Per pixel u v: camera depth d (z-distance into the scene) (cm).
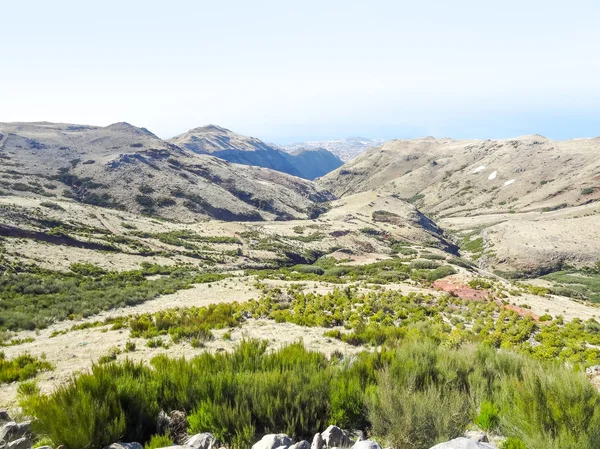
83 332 1848
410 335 1337
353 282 4425
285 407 504
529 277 10712
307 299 2933
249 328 1673
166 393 561
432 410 466
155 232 9919
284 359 707
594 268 10300
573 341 1811
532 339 1967
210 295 3606
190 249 8750
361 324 1633
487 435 493
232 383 569
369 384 612
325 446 425
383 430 482
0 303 2816
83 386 500
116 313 2859
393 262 7325
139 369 652
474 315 2525
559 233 12619
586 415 434
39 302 2959
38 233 6644
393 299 2892
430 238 14800
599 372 1099
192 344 1305
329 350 1202
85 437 419
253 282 4366
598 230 12219
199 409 490
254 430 471
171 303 3278
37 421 458
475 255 13575
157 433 487
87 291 3703
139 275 5275
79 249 6325
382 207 19612
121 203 14650
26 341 1708
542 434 432
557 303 3341
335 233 13538
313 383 573
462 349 880
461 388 648
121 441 455
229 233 11450
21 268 4381
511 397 541
